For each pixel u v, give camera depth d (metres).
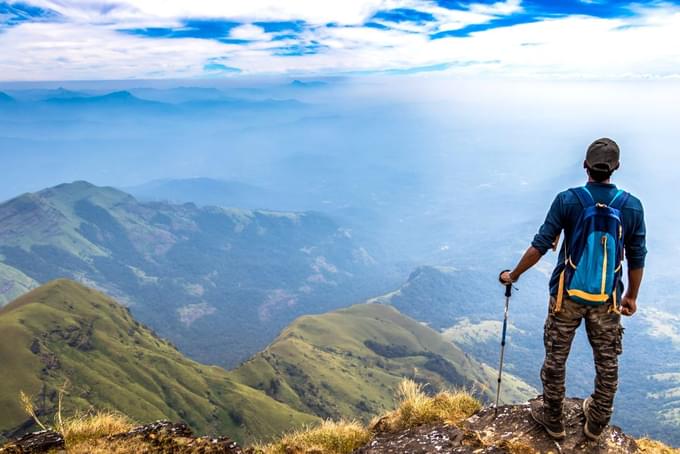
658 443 3.99
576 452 3.52
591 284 3.30
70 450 3.79
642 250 3.36
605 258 3.30
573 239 3.40
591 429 3.55
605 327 3.40
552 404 3.59
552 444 3.59
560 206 3.47
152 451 3.76
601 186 3.45
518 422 3.87
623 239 3.36
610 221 3.31
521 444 3.59
